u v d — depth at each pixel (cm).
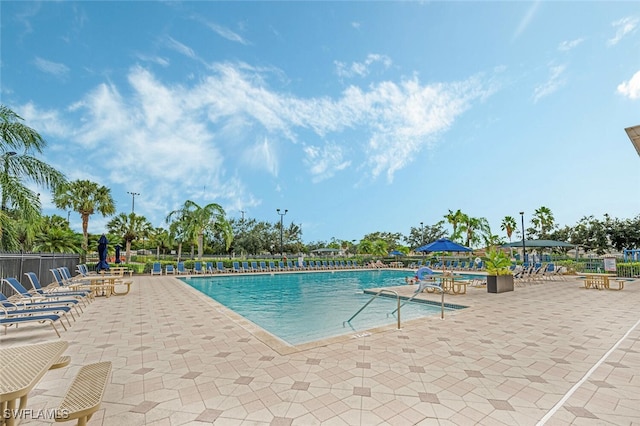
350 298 1133
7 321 474
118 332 542
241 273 2089
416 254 3819
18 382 187
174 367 374
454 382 330
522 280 1434
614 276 1590
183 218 2569
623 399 294
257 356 413
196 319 650
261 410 272
